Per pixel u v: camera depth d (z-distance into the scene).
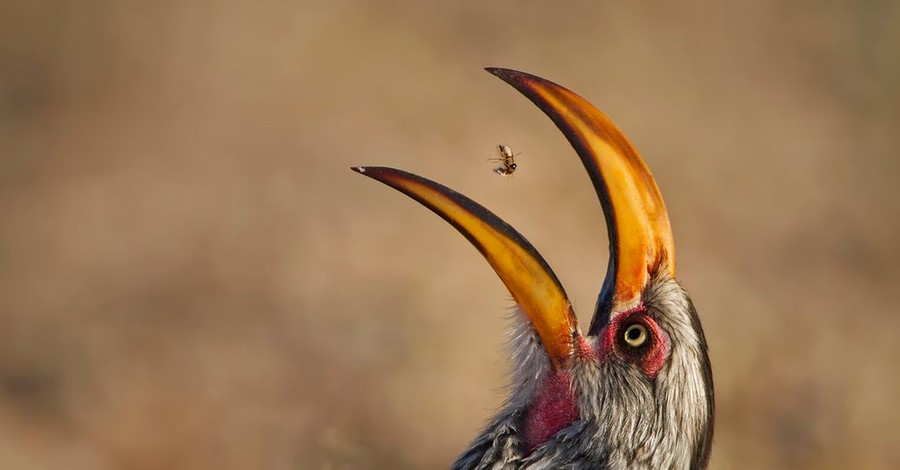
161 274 20.38
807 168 26.77
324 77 25.48
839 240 24.98
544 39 27.95
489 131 24.34
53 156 23.38
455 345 18.91
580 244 21.62
